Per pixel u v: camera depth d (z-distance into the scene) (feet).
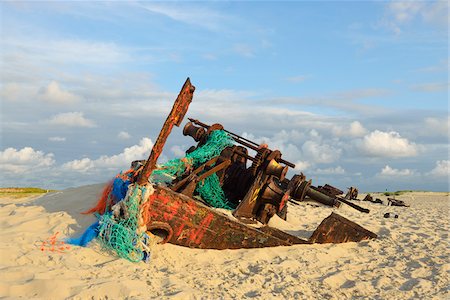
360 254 27.12
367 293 19.80
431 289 20.42
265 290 19.03
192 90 23.44
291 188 34.37
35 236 22.89
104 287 16.78
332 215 29.37
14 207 31.04
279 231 28.43
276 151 33.60
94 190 32.99
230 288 18.66
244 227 25.61
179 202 23.40
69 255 20.39
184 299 16.69
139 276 18.89
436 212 53.36
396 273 22.84
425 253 27.17
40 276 17.35
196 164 33.32
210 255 23.97
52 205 29.96
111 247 21.70
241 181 34.22
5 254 19.35
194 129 36.99
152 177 28.76
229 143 34.63
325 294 19.27
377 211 54.24
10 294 15.90
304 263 24.07
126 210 22.12
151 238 22.58
